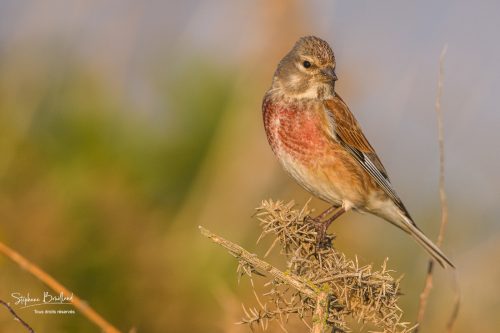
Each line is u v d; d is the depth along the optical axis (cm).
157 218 1058
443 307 1069
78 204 1017
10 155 1023
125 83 1185
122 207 1034
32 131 1070
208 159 1120
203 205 1084
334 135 1038
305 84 1049
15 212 988
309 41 1070
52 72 1142
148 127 1120
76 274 977
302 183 1064
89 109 1098
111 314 980
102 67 1173
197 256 1029
